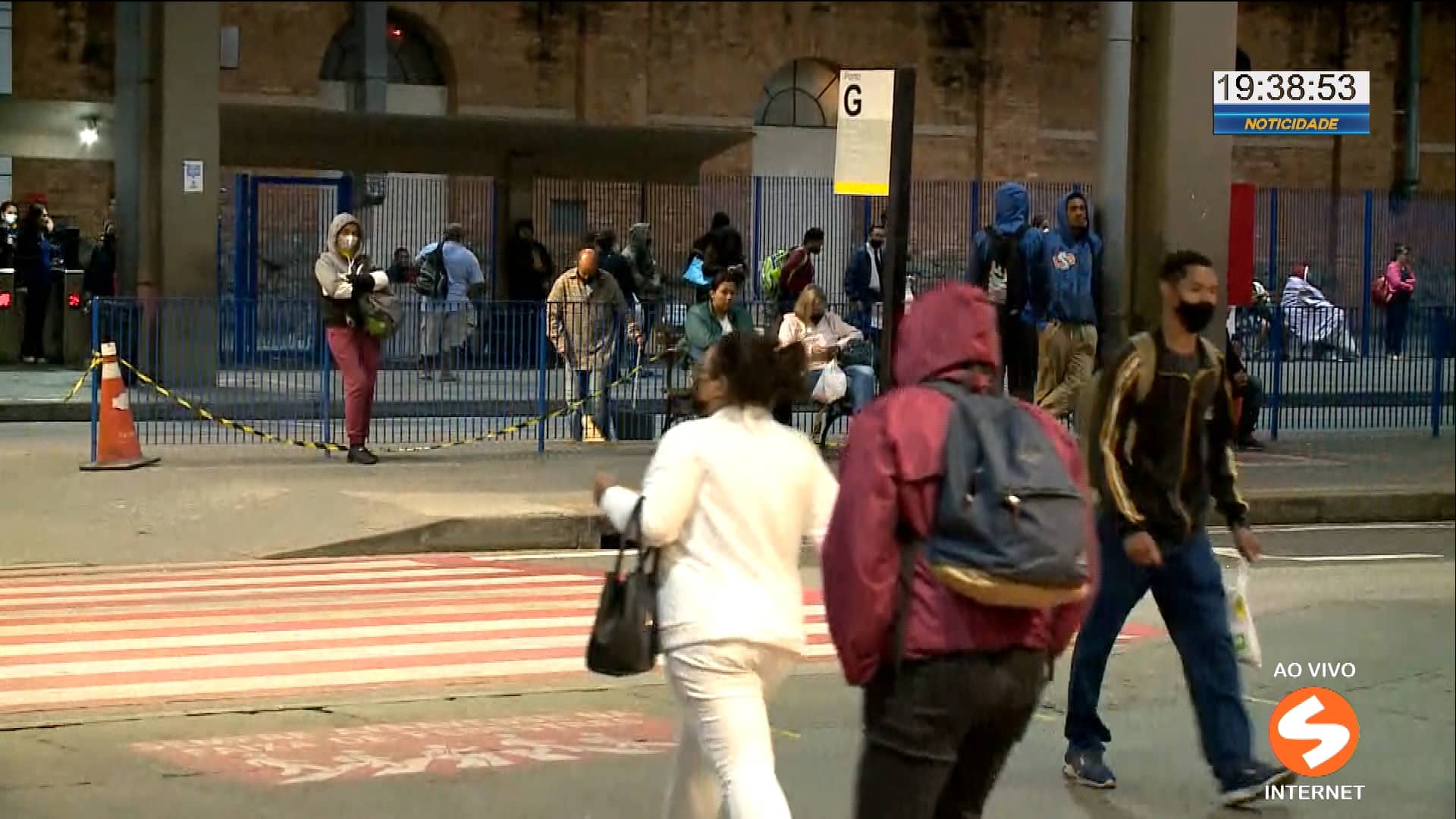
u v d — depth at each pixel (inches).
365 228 2062.0
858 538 362.9
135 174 1744.6
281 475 1202.6
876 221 2285.9
